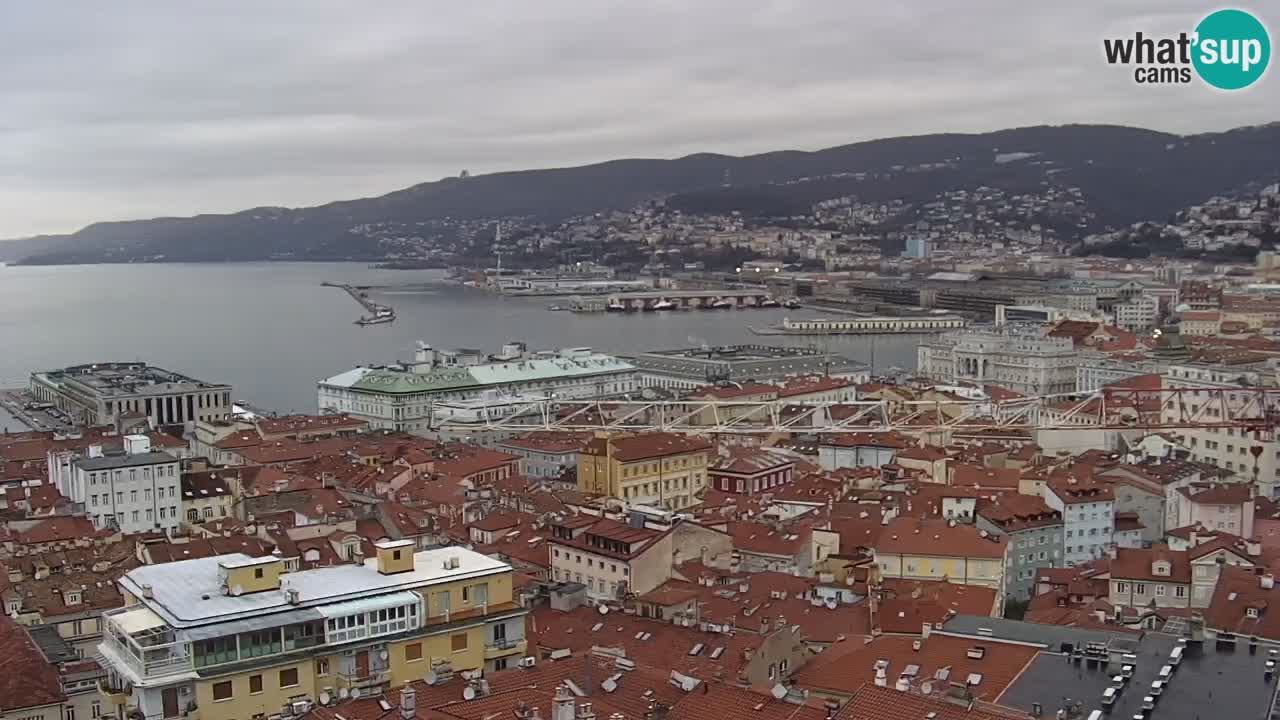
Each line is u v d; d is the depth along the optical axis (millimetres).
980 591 183250
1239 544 197875
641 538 196000
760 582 192125
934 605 167750
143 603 124062
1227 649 122062
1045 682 117438
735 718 111250
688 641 153250
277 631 117438
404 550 132250
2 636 146125
